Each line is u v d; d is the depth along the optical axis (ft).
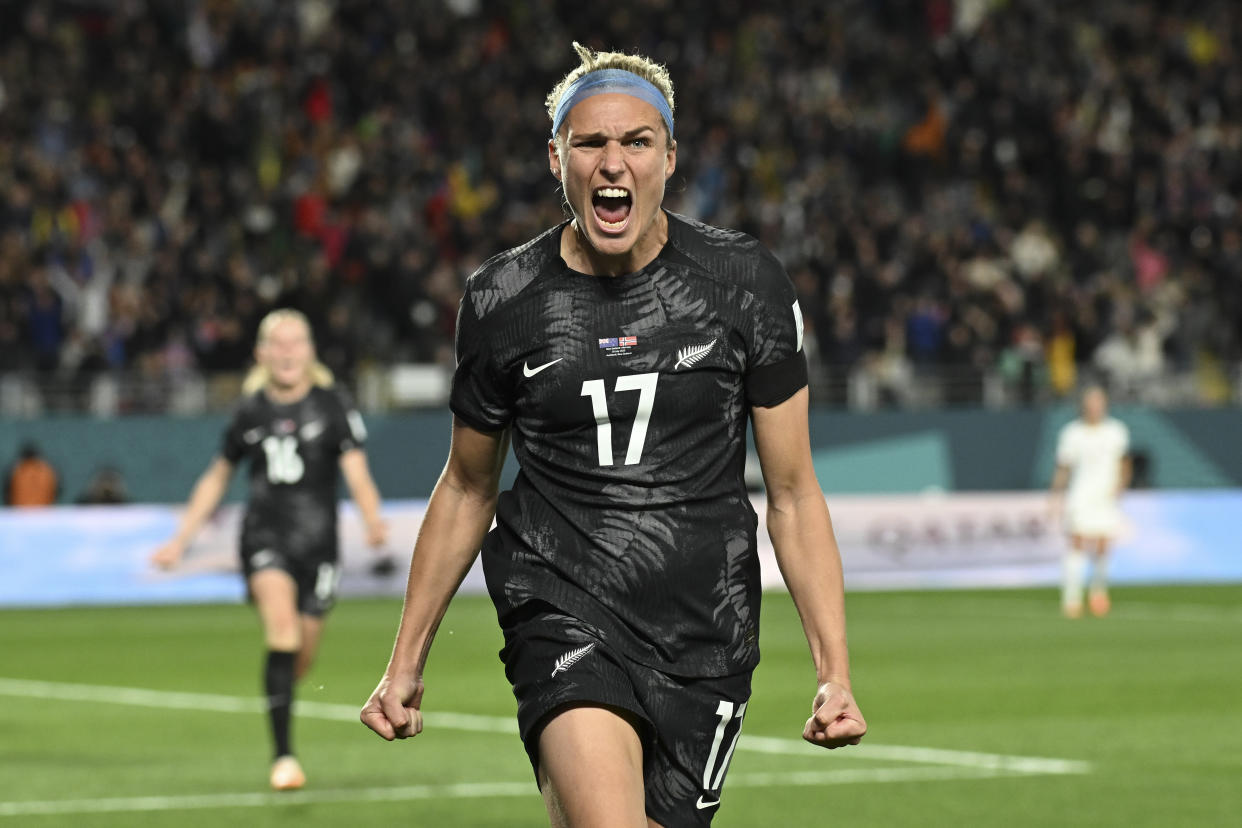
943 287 279.08
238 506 238.48
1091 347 280.72
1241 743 110.52
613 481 44.32
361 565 233.14
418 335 256.93
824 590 45.19
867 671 151.94
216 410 242.37
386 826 83.82
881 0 339.57
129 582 230.07
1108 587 252.83
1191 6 349.41
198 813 87.61
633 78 43.37
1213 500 264.72
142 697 139.23
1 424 233.76
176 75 297.33
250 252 270.87
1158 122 326.85
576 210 43.60
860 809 87.66
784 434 45.27
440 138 298.56
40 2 296.51
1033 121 319.06
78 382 238.07
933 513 252.21
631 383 43.83
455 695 139.13
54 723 124.06
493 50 314.96
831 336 266.77
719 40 322.96
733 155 300.40
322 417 101.50
